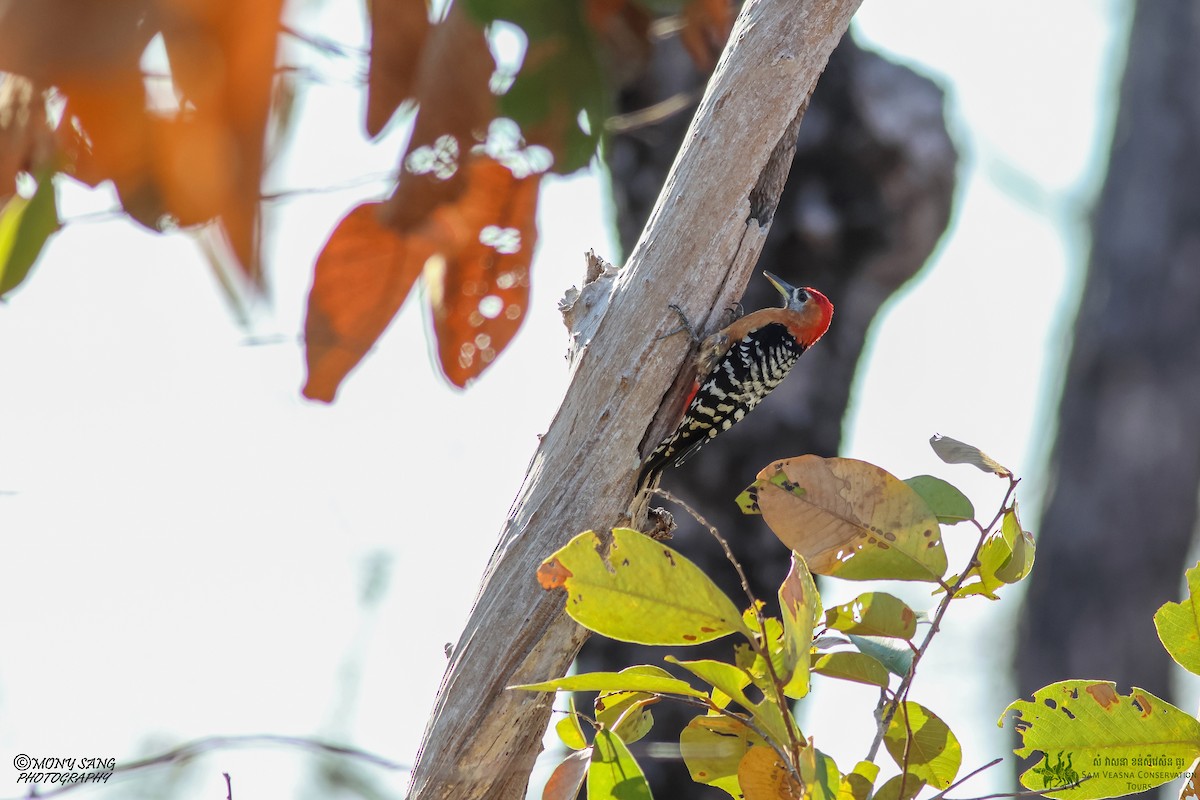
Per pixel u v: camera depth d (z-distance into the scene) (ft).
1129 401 68.33
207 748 17.33
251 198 8.38
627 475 26.58
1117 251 70.74
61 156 15.43
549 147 13.52
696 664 20.13
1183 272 69.15
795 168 39.19
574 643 25.93
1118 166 72.54
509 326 19.94
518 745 25.86
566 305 28.40
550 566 20.18
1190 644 22.81
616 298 27.14
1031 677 68.59
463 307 19.72
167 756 17.39
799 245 39.81
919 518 21.80
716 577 40.60
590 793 21.56
